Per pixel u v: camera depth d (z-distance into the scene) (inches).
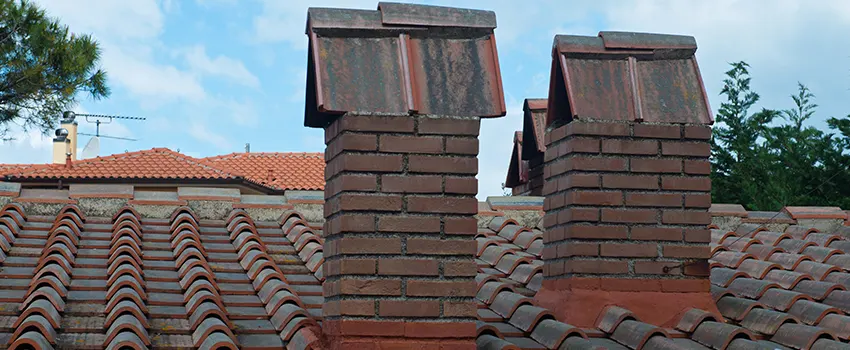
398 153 203.5
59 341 202.2
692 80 259.4
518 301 248.1
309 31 214.4
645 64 258.8
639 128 253.1
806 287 277.7
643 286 248.1
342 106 202.2
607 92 253.3
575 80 252.2
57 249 256.4
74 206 303.4
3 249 257.4
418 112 205.3
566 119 268.4
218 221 315.6
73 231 282.8
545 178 271.9
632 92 253.4
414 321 198.8
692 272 251.1
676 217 252.2
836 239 338.6
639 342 226.7
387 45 212.2
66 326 210.4
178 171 1001.5
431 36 214.7
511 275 288.2
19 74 653.9
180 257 266.4
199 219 314.8
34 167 1050.1
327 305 209.0
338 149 206.1
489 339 220.7
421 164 203.9
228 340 200.4
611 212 249.6
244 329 219.0
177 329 215.0
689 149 254.7
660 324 244.7
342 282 197.2
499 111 209.2
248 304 237.6
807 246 326.6
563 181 256.5
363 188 200.7
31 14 663.1
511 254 302.2
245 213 316.8
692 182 254.1
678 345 220.8
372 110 203.6
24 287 231.9
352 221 199.3
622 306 244.8
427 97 207.2
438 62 211.8
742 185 952.9
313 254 276.4
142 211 310.3
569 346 220.5
